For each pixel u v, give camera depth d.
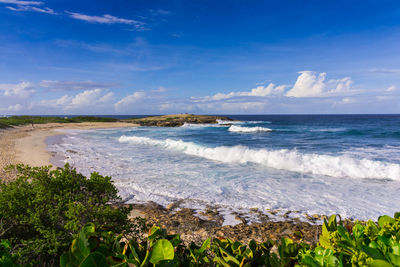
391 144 19.36
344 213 6.41
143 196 7.79
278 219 6.10
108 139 27.80
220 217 6.23
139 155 15.85
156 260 1.26
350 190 8.31
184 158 14.67
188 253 1.87
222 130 44.34
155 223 5.79
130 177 10.05
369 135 26.95
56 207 3.15
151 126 62.03
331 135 28.39
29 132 36.59
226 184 9.08
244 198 7.61
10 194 3.13
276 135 31.11
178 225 5.73
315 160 12.21
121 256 1.42
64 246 2.77
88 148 19.55
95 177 3.66
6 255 1.63
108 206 3.32
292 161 12.08
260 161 13.16
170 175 10.42
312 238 5.03
